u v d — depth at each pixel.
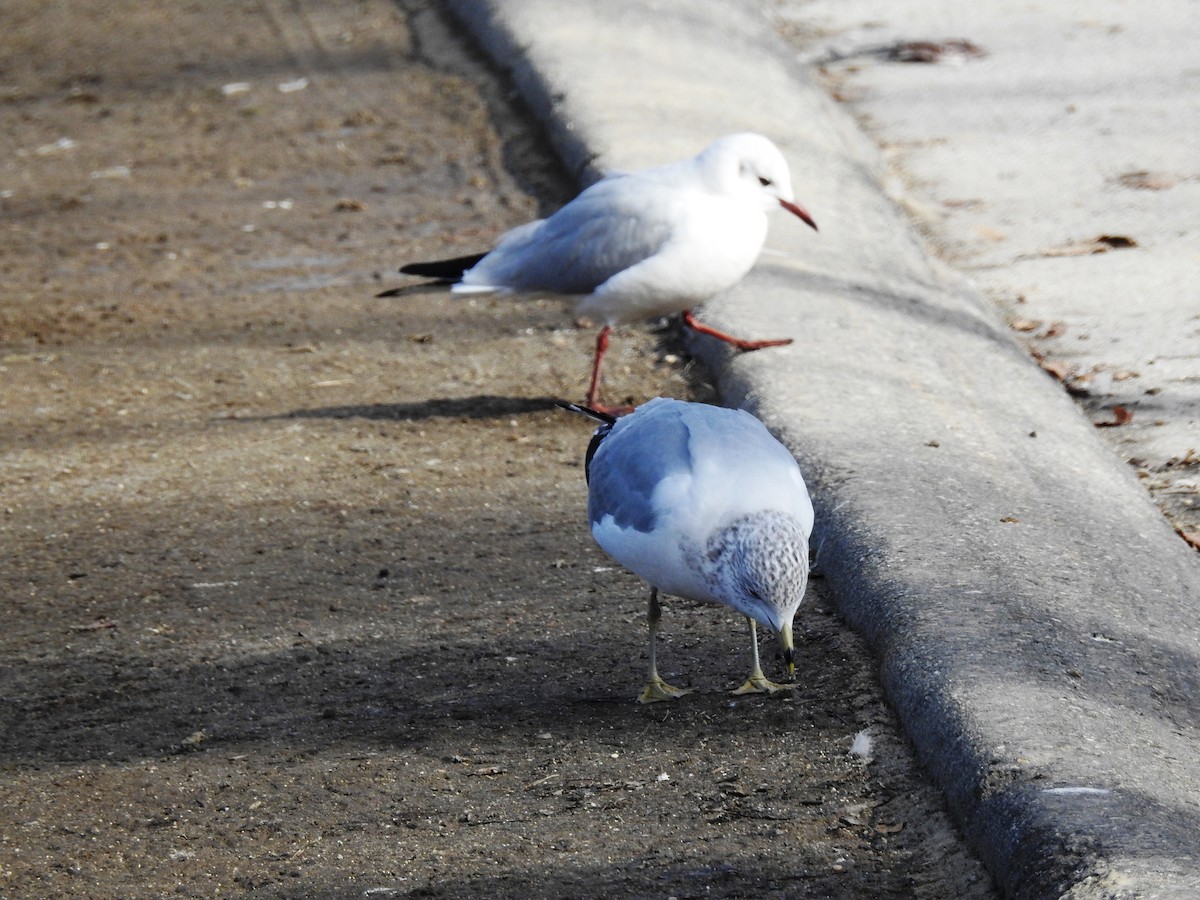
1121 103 19.47
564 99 18.45
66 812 7.21
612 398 12.33
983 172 17.52
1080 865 5.88
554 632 8.73
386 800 7.14
